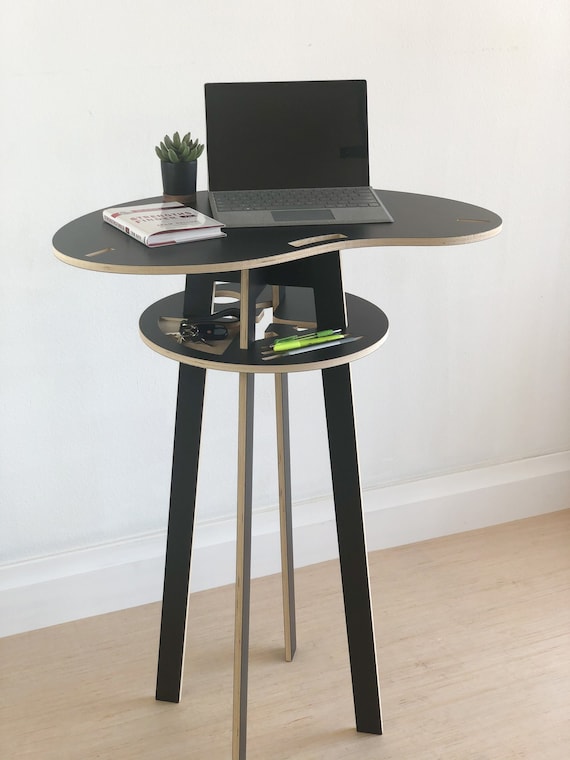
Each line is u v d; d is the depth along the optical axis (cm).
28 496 212
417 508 250
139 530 225
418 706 191
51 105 188
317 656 207
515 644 209
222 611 223
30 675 202
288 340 157
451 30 214
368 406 240
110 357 209
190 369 170
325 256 158
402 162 221
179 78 196
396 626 216
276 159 165
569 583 232
